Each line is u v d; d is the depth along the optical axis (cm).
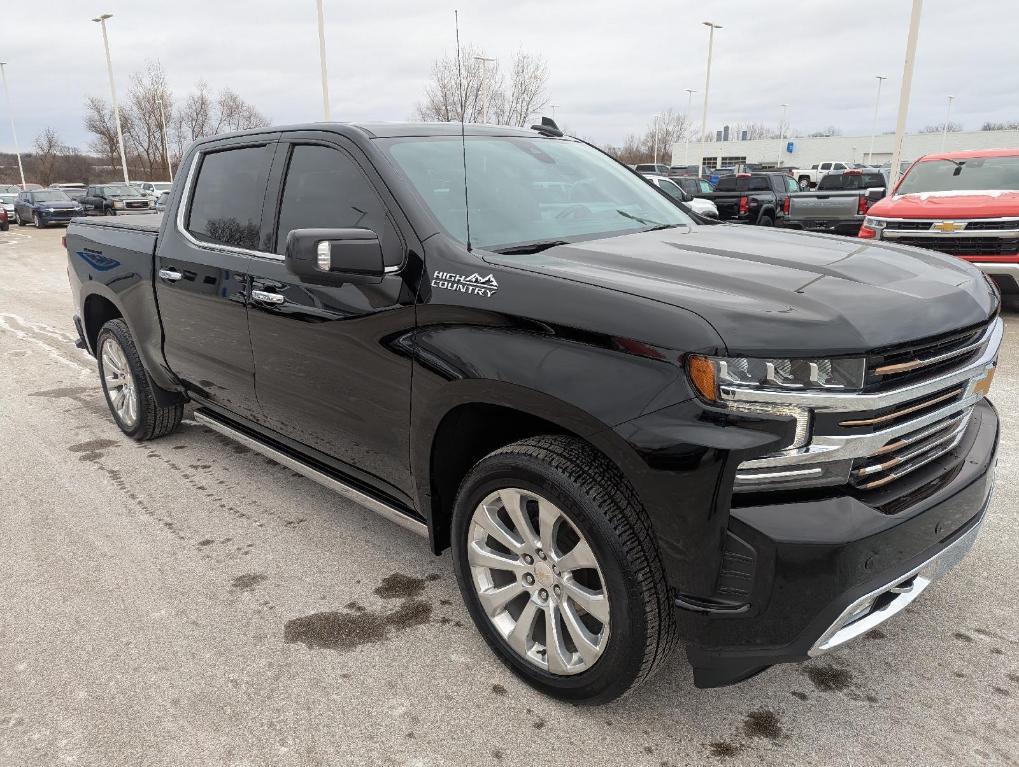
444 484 271
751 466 191
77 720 239
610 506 210
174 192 409
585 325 213
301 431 333
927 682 249
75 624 290
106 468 446
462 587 263
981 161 938
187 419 491
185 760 222
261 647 274
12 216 3706
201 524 372
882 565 200
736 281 223
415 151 300
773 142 7906
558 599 233
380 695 248
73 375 670
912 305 212
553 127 395
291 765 219
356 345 280
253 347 339
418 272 259
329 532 363
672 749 223
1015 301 915
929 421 215
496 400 231
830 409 192
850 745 223
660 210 346
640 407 200
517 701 245
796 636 197
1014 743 222
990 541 336
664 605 212
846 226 1394
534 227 291
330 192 305
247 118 5869
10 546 353
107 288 452
